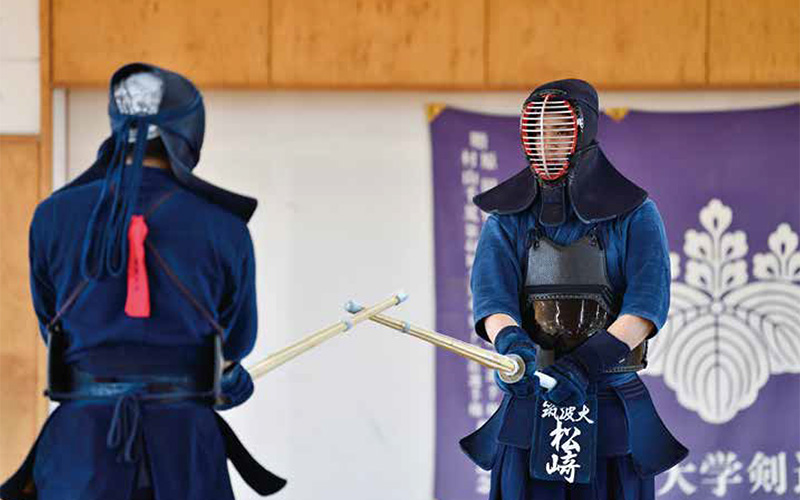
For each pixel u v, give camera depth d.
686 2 14.80
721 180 14.89
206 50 14.97
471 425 14.91
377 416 15.02
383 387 15.01
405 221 15.03
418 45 14.91
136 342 7.11
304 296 15.04
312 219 15.05
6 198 15.05
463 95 15.09
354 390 15.03
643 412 8.59
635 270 8.48
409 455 14.98
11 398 15.04
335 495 15.01
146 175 7.33
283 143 15.09
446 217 14.95
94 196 7.32
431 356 15.01
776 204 14.88
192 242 7.23
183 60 15.00
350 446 15.02
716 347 14.81
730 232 14.88
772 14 14.79
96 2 15.02
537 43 14.88
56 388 7.24
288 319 15.04
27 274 15.05
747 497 14.75
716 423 14.79
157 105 7.36
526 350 8.14
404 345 15.02
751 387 14.80
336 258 15.05
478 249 8.90
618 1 14.83
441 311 14.95
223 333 7.36
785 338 14.80
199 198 7.40
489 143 14.95
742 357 14.81
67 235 7.26
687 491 14.76
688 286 14.85
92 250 7.17
